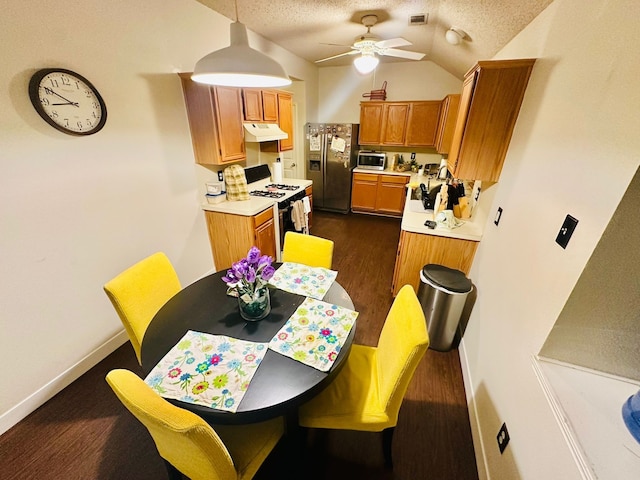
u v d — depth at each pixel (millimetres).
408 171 4961
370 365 1382
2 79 1349
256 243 2789
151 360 1103
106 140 1844
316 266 1947
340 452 1438
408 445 1473
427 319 2113
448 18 2328
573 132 1079
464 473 1361
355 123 5156
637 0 811
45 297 1637
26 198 1497
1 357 1479
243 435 1075
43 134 1525
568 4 1260
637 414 796
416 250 2363
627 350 941
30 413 1605
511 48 1985
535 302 1145
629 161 772
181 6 2217
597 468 721
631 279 852
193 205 2684
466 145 1914
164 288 1623
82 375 1864
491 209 2006
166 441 850
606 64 932
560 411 864
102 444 1453
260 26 2904
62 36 1541
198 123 2479
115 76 1846
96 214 1853
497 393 1332
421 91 4793
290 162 5113
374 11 2492
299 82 4602
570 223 1000
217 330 1252
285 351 1133
